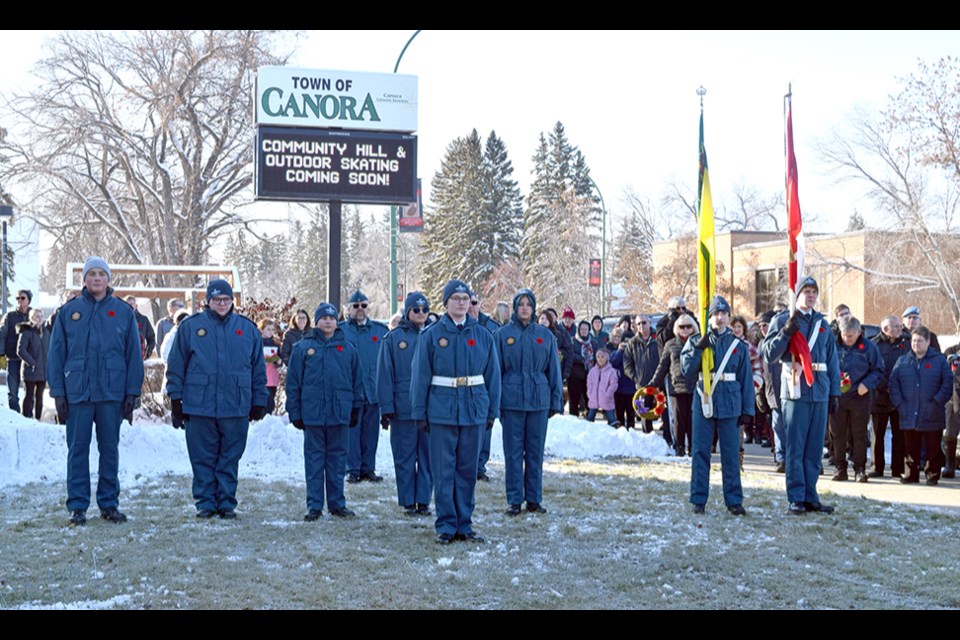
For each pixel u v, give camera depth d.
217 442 9.99
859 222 74.75
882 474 13.68
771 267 53.25
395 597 6.94
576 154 81.75
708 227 10.86
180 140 43.03
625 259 68.31
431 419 8.76
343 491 10.62
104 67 40.88
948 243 41.84
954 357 13.39
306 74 18.61
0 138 40.41
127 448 13.16
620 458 15.21
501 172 76.94
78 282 24.77
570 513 10.31
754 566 8.02
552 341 10.46
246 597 6.87
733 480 10.43
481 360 8.92
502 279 70.94
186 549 8.29
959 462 14.93
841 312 13.13
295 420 10.02
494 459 14.89
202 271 25.44
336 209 18.91
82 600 6.77
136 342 9.69
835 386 10.67
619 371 18.67
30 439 12.59
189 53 41.12
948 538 9.31
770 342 10.51
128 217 44.78
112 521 9.52
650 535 9.16
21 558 7.90
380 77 18.89
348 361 10.14
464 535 8.84
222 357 9.88
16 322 17.56
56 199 41.72
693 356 10.48
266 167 18.45
